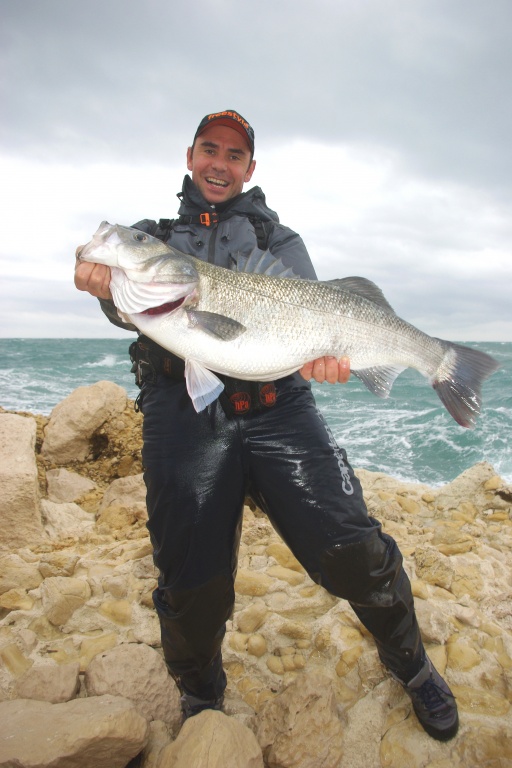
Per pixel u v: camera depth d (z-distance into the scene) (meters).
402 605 2.25
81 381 17.80
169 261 2.27
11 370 20.47
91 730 2.05
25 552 3.68
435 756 2.29
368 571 2.17
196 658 2.30
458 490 4.74
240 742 2.09
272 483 2.26
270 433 2.30
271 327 2.43
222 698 2.52
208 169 2.71
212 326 2.28
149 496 2.28
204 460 2.22
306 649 2.87
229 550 2.24
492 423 11.53
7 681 2.65
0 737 2.09
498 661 2.72
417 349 2.83
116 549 3.74
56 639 2.97
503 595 3.19
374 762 2.29
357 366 2.69
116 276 2.29
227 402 2.29
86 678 2.62
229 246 2.66
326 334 2.55
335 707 2.43
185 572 2.18
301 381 2.53
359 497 2.26
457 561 3.51
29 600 3.18
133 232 2.28
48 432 5.93
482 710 2.49
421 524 4.38
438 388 2.93
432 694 2.33
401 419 12.09
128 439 5.96
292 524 2.23
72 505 4.75
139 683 2.53
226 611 2.28
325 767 2.19
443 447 9.82
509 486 4.54
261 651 2.86
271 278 2.48
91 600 3.14
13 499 3.97
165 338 2.29
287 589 3.26
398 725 2.42
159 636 2.95
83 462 5.91
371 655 2.67
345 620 2.97
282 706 2.36
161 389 2.39
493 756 2.26
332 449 2.31
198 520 2.18
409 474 8.52
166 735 2.38
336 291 2.62
